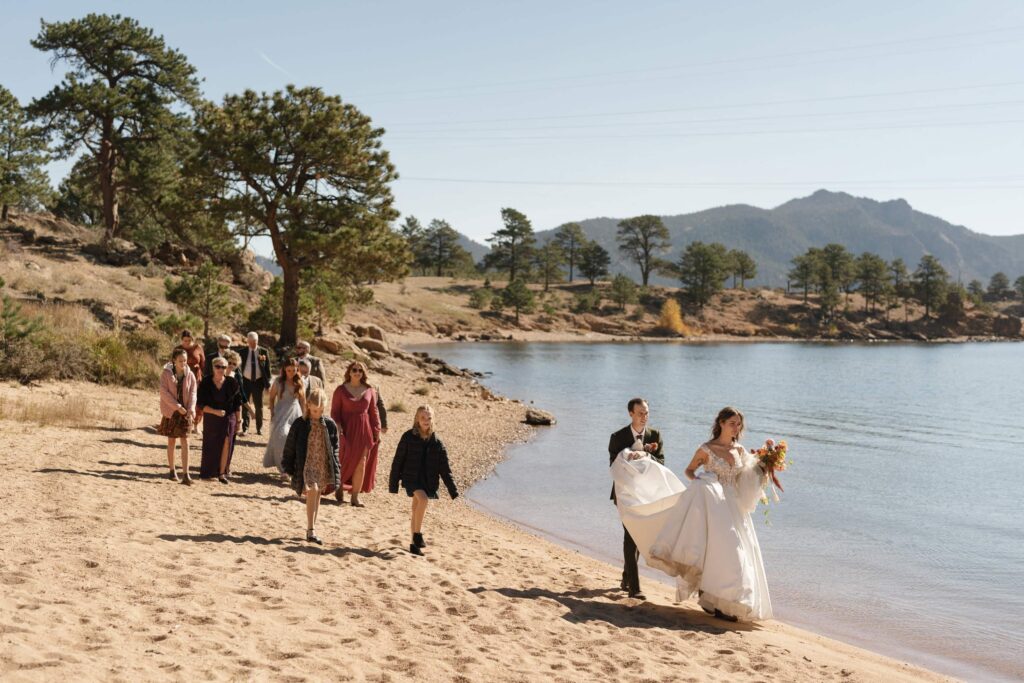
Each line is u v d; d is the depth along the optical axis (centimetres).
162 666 487
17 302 2347
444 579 796
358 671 526
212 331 3222
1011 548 1308
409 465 895
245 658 522
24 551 675
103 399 1767
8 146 4838
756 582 772
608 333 13838
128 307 3244
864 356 10175
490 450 2098
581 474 1812
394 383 3384
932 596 1038
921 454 2589
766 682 609
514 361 6912
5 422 1359
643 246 19288
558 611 748
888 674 693
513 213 16900
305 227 3300
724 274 17012
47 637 502
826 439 2933
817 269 17912
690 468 798
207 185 3338
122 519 829
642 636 698
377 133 3422
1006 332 18438
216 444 1124
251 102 3312
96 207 6706
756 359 8775
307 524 875
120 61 4941
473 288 14575
